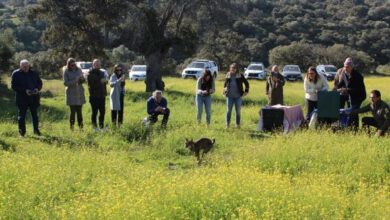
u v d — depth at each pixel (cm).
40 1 3080
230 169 964
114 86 1559
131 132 1423
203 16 3088
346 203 767
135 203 717
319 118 1478
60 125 1645
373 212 732
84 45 3109
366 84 3988
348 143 1199
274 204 733
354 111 1455
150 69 2961
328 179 927
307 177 984
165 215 699
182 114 1981
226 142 1350
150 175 955
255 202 738
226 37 5381
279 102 1703
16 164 948
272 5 9569
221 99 2503
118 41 3081
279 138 1284
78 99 1490
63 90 2858
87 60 3284
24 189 808
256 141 1341
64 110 2075
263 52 7850
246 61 6050
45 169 936
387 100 2486
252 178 853
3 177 872
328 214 721
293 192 784
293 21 8888
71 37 3150
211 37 3281
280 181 860
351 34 8819
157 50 3019
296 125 1543
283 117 1531
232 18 3186
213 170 980
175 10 3036
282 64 7388
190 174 943
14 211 730
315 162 1090
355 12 9775
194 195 751
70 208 722
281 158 1102
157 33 3012
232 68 1598
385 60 8494
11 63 3481
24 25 7425
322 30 8819
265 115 1546
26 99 1402
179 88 3047
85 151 1146
